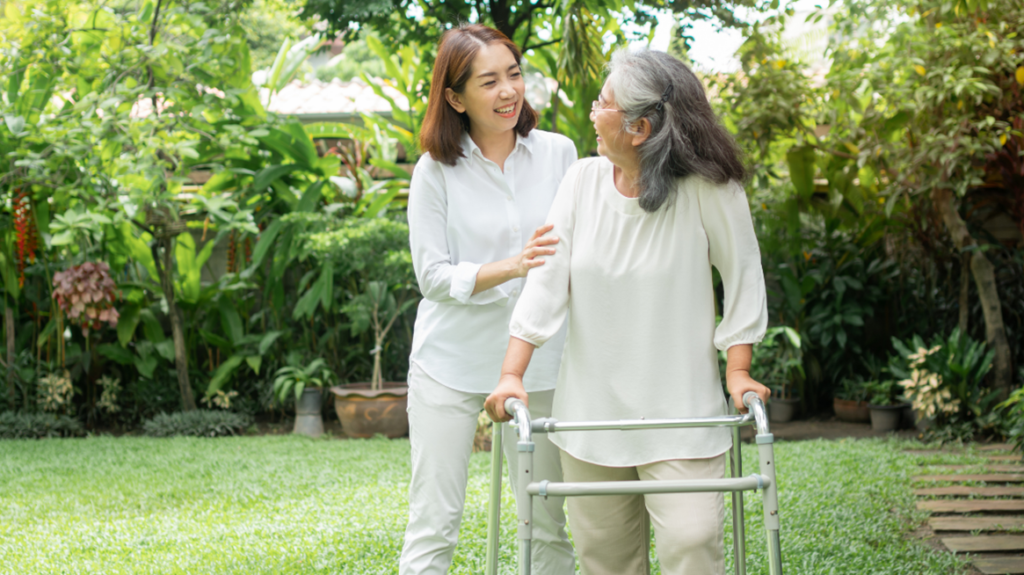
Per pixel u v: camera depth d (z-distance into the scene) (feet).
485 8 14.37
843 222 19.66
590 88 13.61
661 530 4.76
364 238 16.98
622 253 4.92
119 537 9.73
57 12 16.94
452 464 5.96
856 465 13.24
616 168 5.05
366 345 20.08
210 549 9.14
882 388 17.63
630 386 4.91
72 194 17.38
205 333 19.51
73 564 8.62
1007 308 18.54
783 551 8.68
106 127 16.63
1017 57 15.33
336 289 19.65
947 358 16.40
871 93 17.54
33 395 19.21
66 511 11.24
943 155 15.39
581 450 5.01
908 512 10.55
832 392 19.84
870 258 20.15
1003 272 18.78
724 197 4.81
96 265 17.95
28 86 18.86
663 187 4.66
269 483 12.78
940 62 15.71
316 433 17.95
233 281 19.58
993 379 16.85
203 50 17.44
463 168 6.09
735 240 4.83
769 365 19.25
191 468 13.99
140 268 20.77
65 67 17.46
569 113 17.04
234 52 18.47
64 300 17.81
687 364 4.87
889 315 19.90
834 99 17.61
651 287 4.86
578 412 5.04
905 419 17.98
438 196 6.11
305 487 12.52
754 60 16.61
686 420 4.46
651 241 4.88
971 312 18.92
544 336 5.02
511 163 6.19
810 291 19.40
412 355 6.23
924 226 18.16
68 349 19.45
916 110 15.74
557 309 5.09
